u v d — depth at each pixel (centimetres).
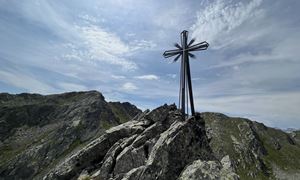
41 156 18375
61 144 19425
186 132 3728
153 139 3991
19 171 17212
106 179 3719
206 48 4453
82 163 4300
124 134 4516
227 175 3278
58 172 4219
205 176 3142
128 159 3747
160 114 4597
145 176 3272
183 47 4675
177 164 3453
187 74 4609
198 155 3712
